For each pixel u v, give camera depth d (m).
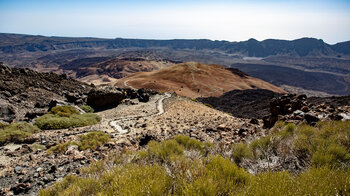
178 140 7.17
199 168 3.59
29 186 5.30
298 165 4.31
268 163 4.25
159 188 3.04
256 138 6.69
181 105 32.47
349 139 4.87
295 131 6.58
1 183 5.52
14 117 16.64
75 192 3.83
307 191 2.68
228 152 5.52
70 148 8.63
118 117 22.05
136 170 3.97
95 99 29.11
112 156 6.65
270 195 2.61
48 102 25.53
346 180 2.83
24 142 10.32
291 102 13.12
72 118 18.05
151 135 10.48
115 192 3.18
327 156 3.94
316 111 10.67
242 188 3.00
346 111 9.69
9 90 23.86
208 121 18.11
